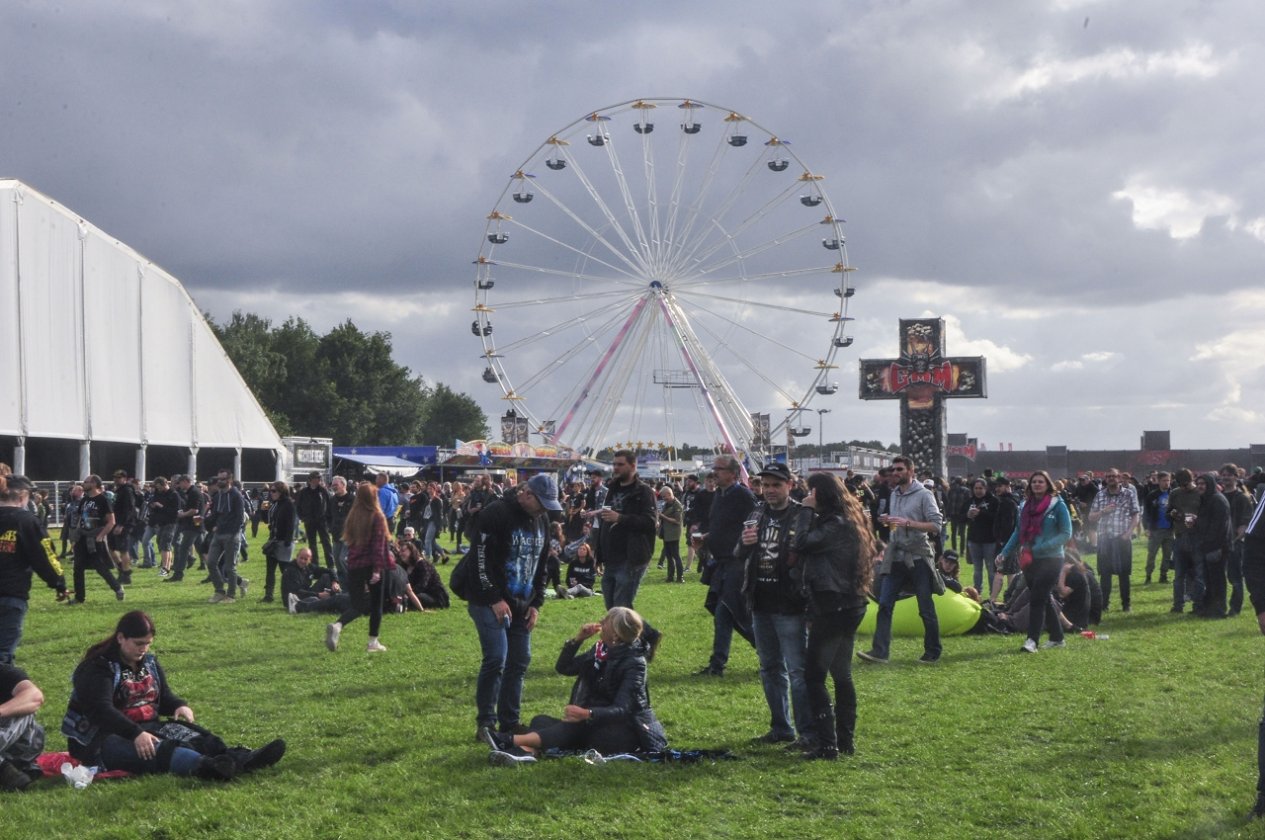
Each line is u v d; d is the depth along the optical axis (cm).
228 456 5838
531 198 5612
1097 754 877
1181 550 1803
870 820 718
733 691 1146
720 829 699
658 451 6950
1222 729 948
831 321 5628
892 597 1331
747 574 922
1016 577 1723
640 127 5509
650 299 5459
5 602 973
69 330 4816
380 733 955
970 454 13162
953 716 1012
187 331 5494
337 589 1920
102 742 825
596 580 2344
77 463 4912
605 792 773
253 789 784
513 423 6206
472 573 927
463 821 710
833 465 7988
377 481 2455
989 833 693
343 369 13012
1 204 4462
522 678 957
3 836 678
